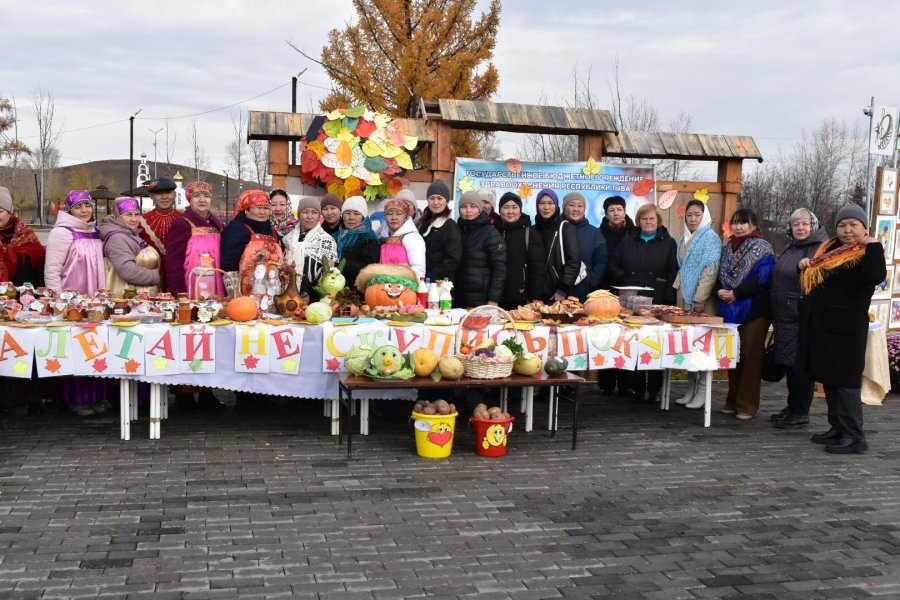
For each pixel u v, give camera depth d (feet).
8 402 22.38
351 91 46.93
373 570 12.58
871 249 19.69
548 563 13.07
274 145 28.68
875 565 13.33
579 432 22.03
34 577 11.99
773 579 12.69
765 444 21.13
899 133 32.45
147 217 25.67
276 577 12.22
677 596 12.00
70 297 20.26
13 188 142.92
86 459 18.06
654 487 17.26
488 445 19.13
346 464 18.21
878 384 26.91
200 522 14.38
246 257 21.86
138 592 11.59
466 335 20.58
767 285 23.16
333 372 20.15
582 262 25.64
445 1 46.50
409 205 23.93
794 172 82.74
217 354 19.72
